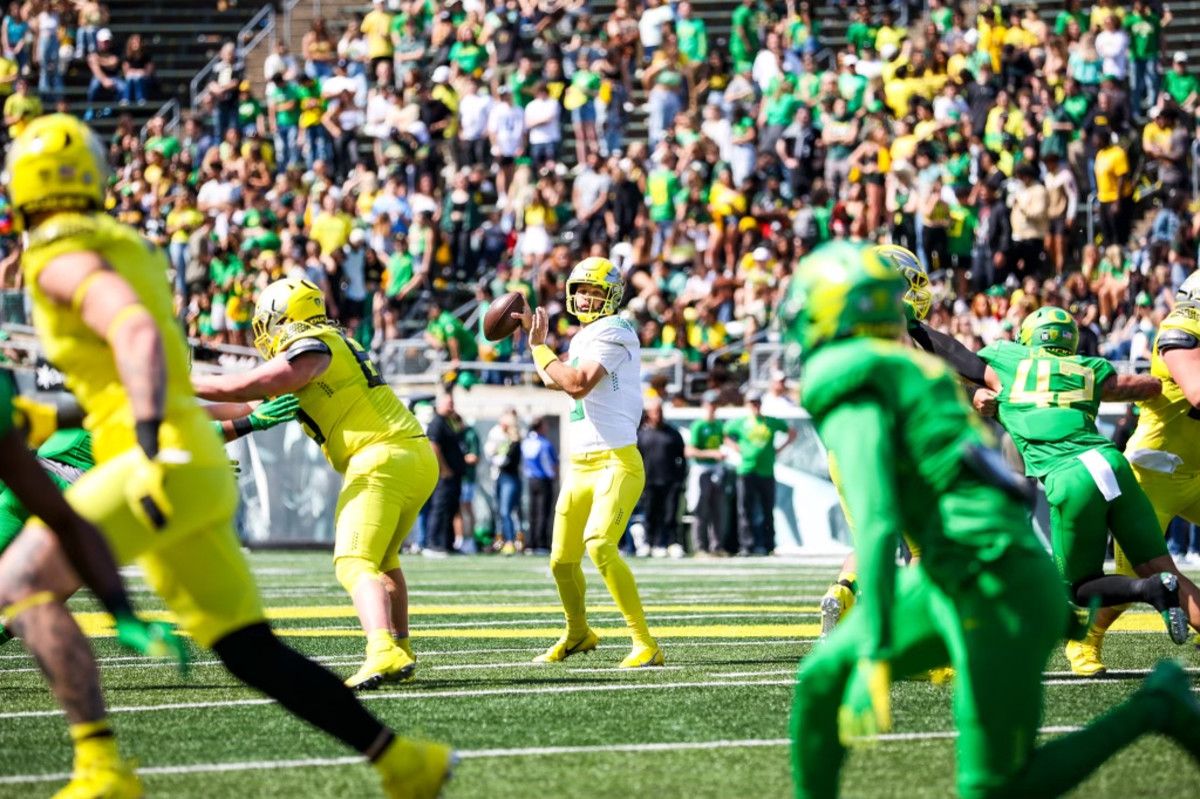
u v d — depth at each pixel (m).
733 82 75.19
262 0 93.00
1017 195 65.06
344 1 91.19
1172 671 12.00
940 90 70.94
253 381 20.47
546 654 24.59
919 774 14.77
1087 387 21.94
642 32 79.25
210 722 18.09
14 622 12.80
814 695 12.02
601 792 14.05
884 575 10.71
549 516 61.38
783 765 15.30
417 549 63.41
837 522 58.62
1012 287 62.22
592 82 75.06
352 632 29.16
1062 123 67.31
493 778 14.67
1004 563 11.40
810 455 58.84
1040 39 73.12
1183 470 23.16
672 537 58.78
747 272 65.50
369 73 79.81
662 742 16.61
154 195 76.31
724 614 33.28
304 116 77.12
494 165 75.69
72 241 12.48
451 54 77.19
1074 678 21.70
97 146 13.23
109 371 12.67
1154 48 72.88
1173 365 21.55
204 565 12.66
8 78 85.25
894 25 76.94
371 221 72.12
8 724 18.05
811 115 71.62
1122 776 14.52
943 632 11.74
